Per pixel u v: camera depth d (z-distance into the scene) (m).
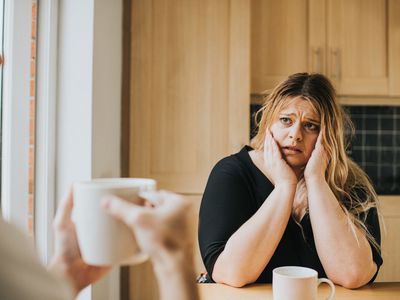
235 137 2.47
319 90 1.21
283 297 0.86
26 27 1.85
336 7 2.62
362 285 1.10
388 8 2.62
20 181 1.85
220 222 1.16
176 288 0.36
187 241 0.38
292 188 1.12
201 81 2.48
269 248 1.08
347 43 2.62
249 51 2.48
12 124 1.82
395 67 2.62
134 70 2.45
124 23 2.48
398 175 3.05
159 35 2.46
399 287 1.09
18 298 0.29
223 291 1.04
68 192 0.48
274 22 2.61
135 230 0.37
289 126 1.19
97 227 0.41
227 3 2.49
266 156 1.18
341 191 1.21
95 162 2.11
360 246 1.09
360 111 3.04
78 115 2.07
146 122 2.45
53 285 0.31
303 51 2.61
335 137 1.21
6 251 0.29
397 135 3.05
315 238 1.13
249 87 2.48
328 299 0.89
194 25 2.48
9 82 1.81
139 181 0.46
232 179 1.22
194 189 2.46
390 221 2.53
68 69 2.06
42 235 1.96
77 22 2.06
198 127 2.47
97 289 2.12
